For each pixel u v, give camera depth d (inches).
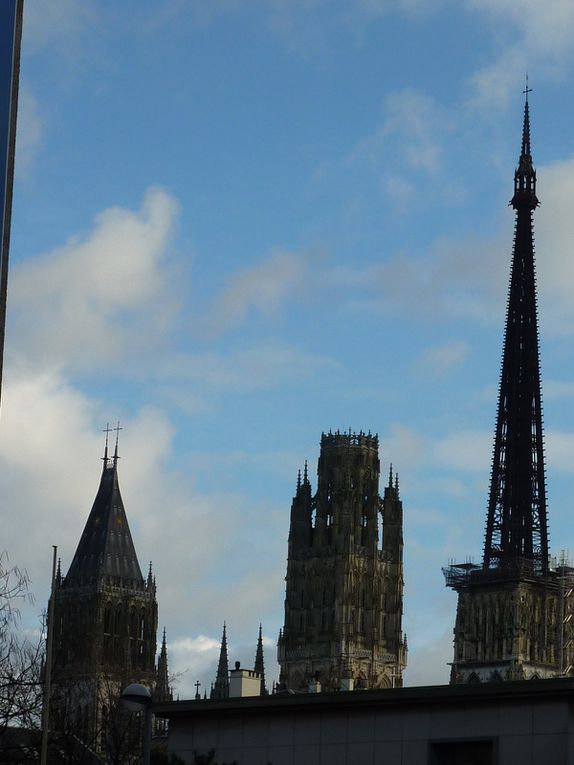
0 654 6875.0
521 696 4018.2
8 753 6072.8
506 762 4018.2
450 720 4131.4
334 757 4296.3
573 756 3941.9
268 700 4411.9
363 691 4259.4
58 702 7810.0
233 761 4463.6
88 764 7263.8
